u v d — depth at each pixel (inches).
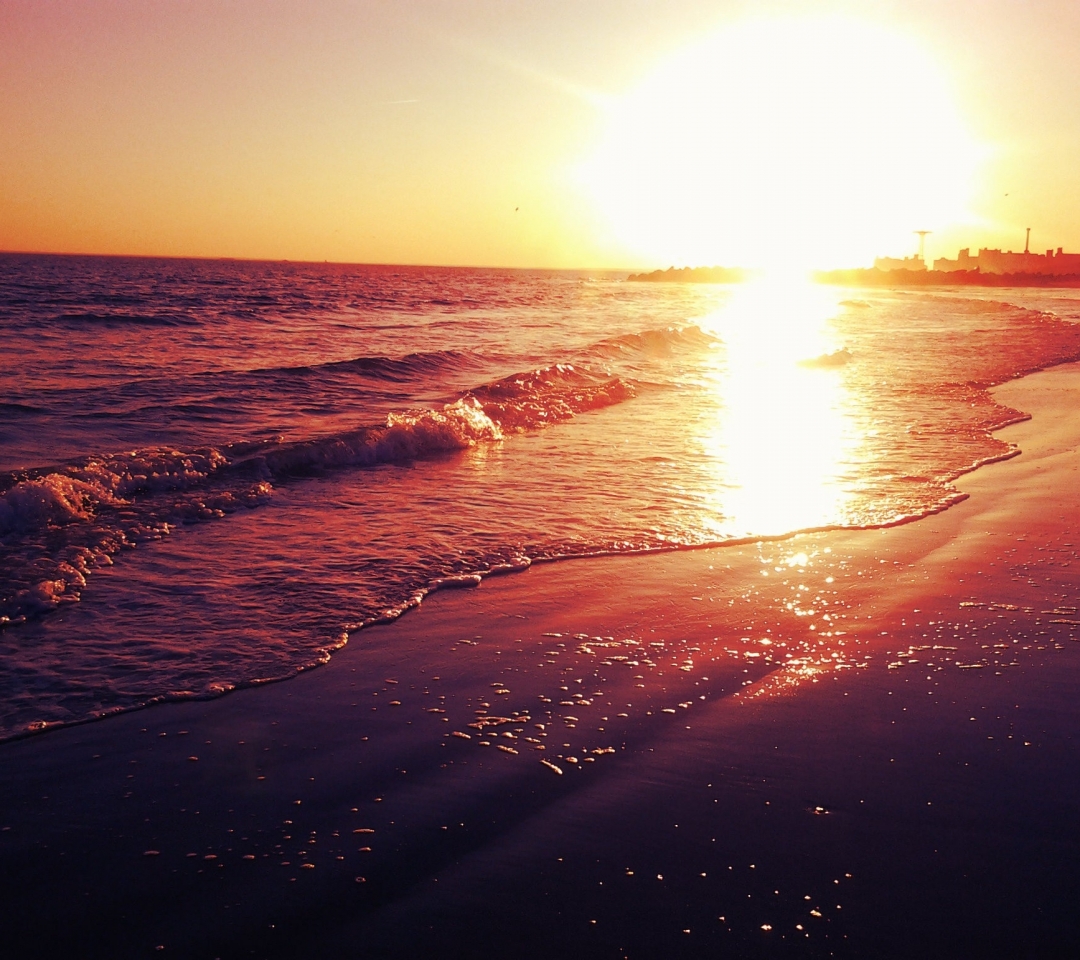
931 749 141.5
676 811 124.0
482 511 287.9
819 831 119.4
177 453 329.7
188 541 249.0
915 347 912.9
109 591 207.5
